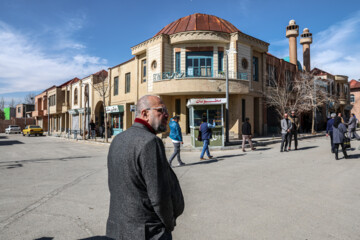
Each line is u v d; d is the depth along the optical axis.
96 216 4.11
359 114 43.75
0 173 7.92
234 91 18.11
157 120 1.66
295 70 27.47
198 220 3.82
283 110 21.86
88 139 24.03
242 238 3.21
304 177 6.43
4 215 4.17
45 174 7.67
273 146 14.23
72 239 3.30
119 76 25.23
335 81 35.97
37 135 40.22
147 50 20.31
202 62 19.27
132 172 1.42
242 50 19.58
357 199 4.63
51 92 42.53
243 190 5.36
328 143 14.91
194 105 13.88
